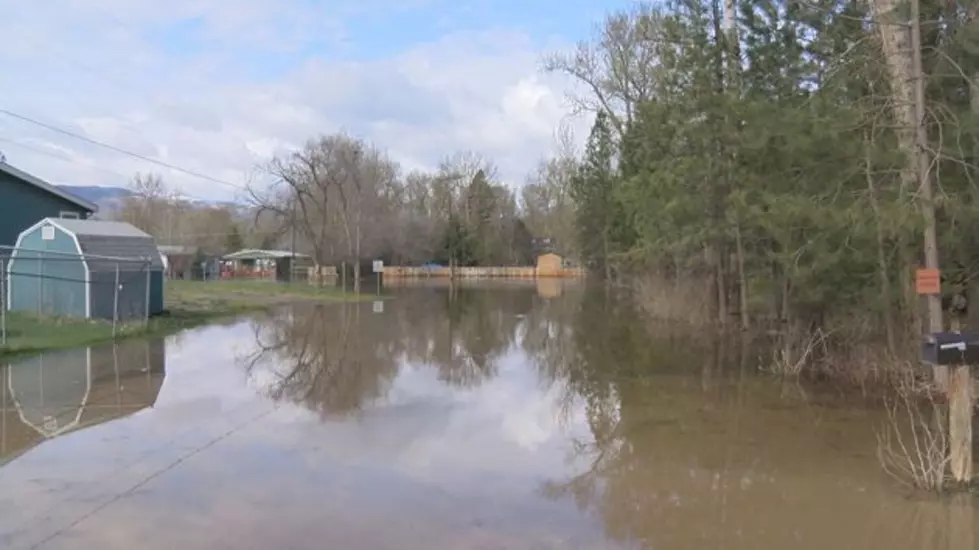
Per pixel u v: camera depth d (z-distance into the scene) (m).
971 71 9.27
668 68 20.36
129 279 23.11
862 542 5.93
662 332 22.12
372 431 9.60
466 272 81.56
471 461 8.26
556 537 6.00
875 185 10.28
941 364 6.57
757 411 11.03
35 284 21.56
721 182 17.42
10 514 6.26
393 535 5.94
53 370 13.86
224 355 16.88
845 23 11.63
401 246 74.00
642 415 10.83
